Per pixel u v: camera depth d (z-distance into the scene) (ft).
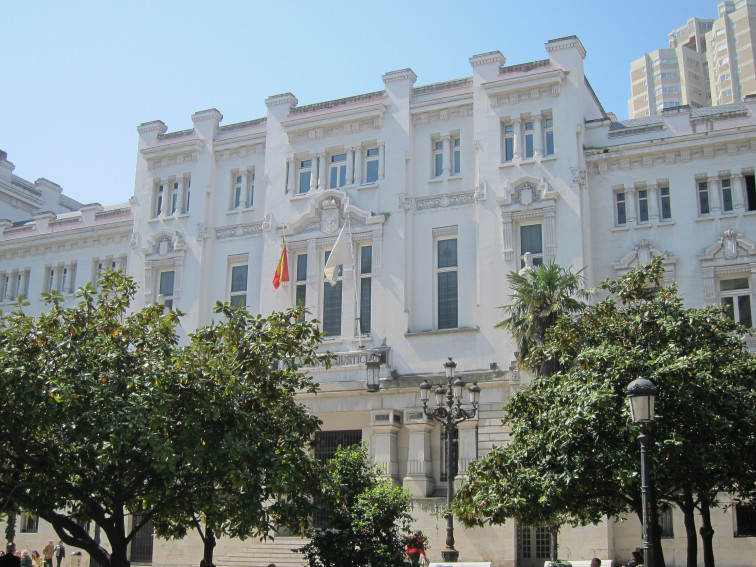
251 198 155.02
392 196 139.74
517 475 70.23
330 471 86.79
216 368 71.36
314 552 84.53
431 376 127.03
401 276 135.64
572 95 131.64
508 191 131.34
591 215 131.34
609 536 113.09
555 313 105.70
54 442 68.44
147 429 63.10
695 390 66.54
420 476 123.85
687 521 71.72
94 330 72.43
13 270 180.14
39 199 207.10
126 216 171.22
